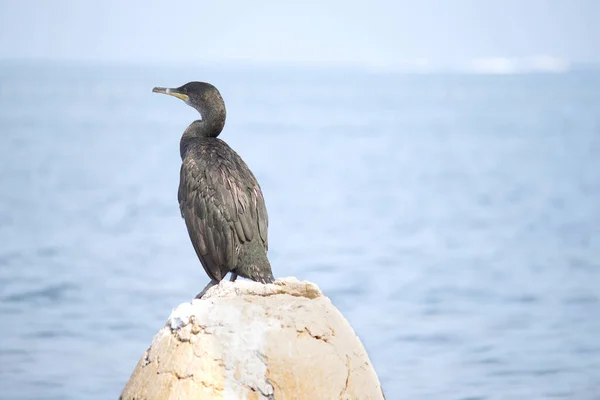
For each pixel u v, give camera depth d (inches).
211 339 259.8
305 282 280.1
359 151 4151.1
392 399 945.5
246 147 4261.8
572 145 4379.9
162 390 259.9
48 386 979.3
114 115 6112.2
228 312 262.5
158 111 6599.4
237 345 257.9
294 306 265.3
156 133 4901.6
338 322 268.5
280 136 4867.1
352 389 260.2
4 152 3769.7
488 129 5374.0
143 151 4010.8
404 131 5241.1
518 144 4458.7
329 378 257.8
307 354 257.8
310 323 261.9
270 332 258.7
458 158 3878.0
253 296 272.8
